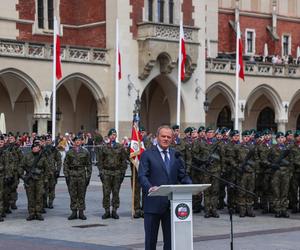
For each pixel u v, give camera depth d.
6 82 49.72
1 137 23.44
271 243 17.92
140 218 23.30
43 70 47.50
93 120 55.50
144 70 51.12
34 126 52.00
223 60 56.62
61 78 48.38
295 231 20.27
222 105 62.78
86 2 53.25
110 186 23.16
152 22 50.62
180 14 53.22
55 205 27.27
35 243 18.12
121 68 50.66
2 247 17.50
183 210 12.66
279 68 59.84
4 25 50.31
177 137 25.14
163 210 13.20
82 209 23.02
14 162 24.69
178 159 13.69
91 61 49.97
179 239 12.65
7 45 45.94
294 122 68.31
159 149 13.63
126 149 24.20
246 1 68.94
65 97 53.97
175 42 51.84
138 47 51.50
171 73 52.72
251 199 23.91
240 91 57.31
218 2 67.00
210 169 23.41
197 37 53.25
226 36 67.50
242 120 57.38
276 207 23.78
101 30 52.00
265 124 66.75
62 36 53.28
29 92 49.91
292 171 24.38
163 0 52.72
